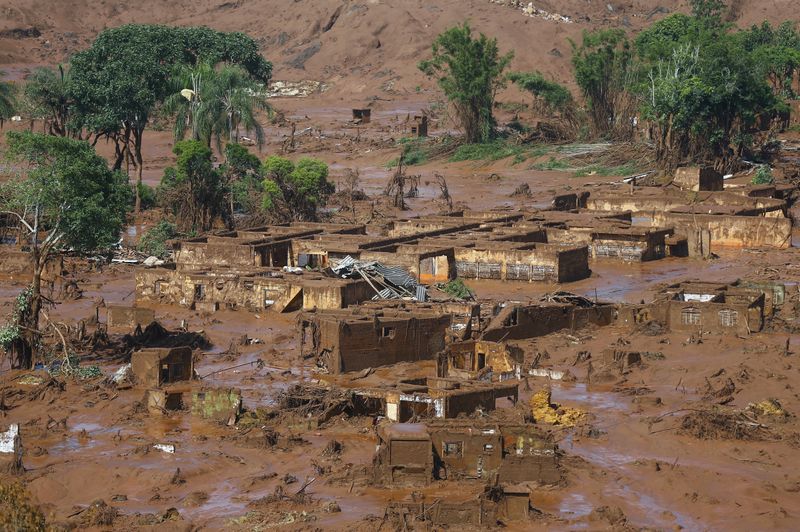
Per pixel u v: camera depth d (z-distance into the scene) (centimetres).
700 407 11119
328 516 8581
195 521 8569
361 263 16662
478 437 9244
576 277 18388
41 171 12825
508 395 10825
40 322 14400
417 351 13038
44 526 7769
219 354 13512
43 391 11750
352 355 12588
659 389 11806
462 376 12112
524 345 13475
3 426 10662
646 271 19088
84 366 12838
